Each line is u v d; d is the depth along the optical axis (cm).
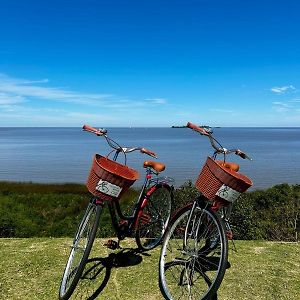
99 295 366
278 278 407
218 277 316
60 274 411
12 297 362
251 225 735
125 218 435
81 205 2084
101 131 384
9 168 6306
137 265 432
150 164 454
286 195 1698
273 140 19450
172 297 355
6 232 1263
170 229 380
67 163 7112
